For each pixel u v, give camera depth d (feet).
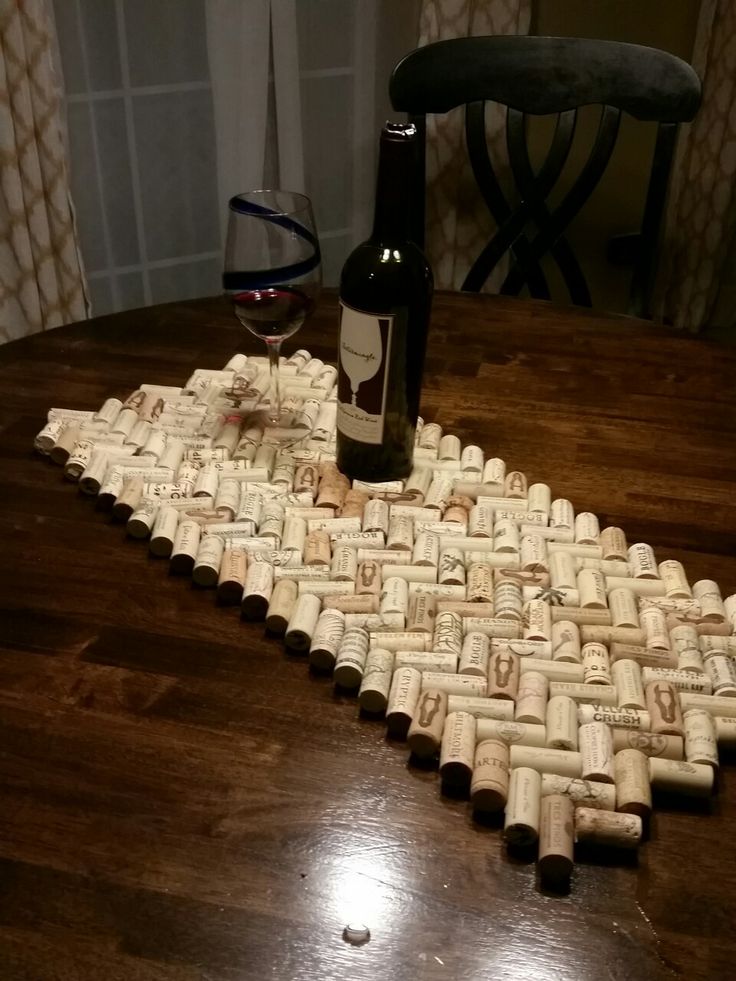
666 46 7.82
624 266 8.79
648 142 8.18
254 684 2.51
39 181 6.15
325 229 8.32
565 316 4.67
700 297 8.44
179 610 2.76
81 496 3.25
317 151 7.92
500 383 4.05
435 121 7.45
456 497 3.22
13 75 5.77
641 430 3.75
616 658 2.58
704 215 8.03
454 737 2.27
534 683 2.44
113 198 7.24
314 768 2.27
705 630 2.69
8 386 3.88
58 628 2.65
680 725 2.34
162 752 2.28
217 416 3.62
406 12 7.50
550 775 2.22
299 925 1.91
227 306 4.68
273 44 7.00
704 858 2.09
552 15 7.73
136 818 2.11
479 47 5.23
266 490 3.18
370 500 3.17
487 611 2.72
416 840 2.11
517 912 1.96
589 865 2.07
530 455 3.56
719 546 3.10
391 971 1.84
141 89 6.91
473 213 8.04
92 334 4.34
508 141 5.42
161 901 1.94
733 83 7.43
